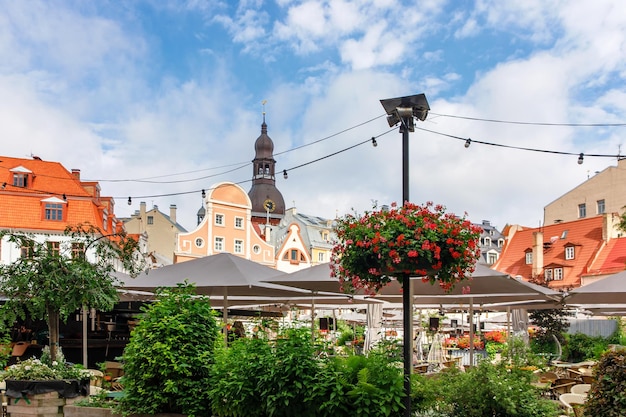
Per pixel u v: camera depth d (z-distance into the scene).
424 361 18.00
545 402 7.91
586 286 14.83
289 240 71.75
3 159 45.66
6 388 9.55
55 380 9.58
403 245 7.41
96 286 11.31
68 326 23.62
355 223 7.75
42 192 44.22
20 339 21.12
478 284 12.70
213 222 63.16
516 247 60.78
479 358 9.04
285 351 8.05
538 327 27.89
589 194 58.56
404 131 8.87
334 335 25.00
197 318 9.27
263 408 8.16
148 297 17.44
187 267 13.21
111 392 10.48
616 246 50.78
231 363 8.59
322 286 12.45
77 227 12.95
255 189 95.62
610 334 29.89
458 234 7.43
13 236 11.17
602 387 7.17
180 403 8.81
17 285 10.80
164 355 8.78
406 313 7.82
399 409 7.81
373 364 8.04
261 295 14.65
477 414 7.61
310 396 7.81
